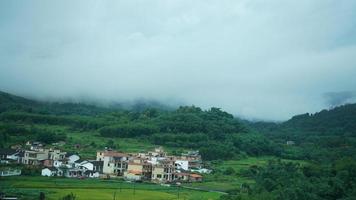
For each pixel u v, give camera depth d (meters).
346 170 134.00
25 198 134.88
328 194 118.94
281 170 167.75
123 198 153.75
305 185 125.69
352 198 110.19
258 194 132.88
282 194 120.75
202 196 167.25
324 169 144.88
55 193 151.00
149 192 174.12
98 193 160.88
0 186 154.12
